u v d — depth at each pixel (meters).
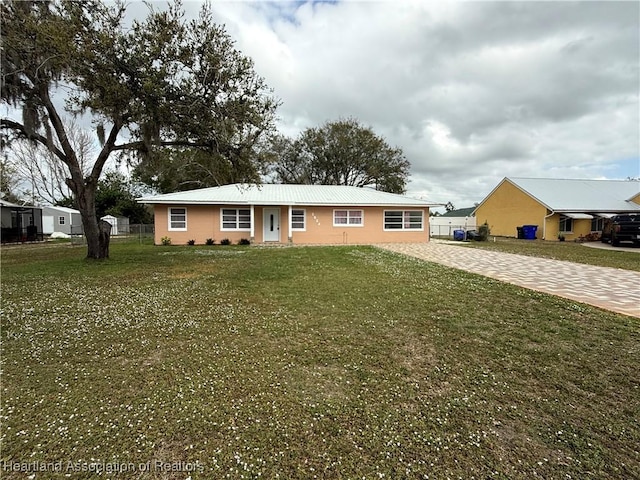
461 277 8.01
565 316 4.91
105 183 35.12
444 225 32.31
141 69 8.91
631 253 13.88
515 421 2.50
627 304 5.51
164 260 11.27
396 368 3.36
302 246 17.11
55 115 10.09
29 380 3.10
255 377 3.17
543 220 24.48
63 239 25.89
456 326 4.55
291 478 1.94
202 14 9.62
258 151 12.04
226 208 18.73
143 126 9.33
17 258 12.38
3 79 7.98
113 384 3.03
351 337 4.18
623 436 2.32
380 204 19.95
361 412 2.61
